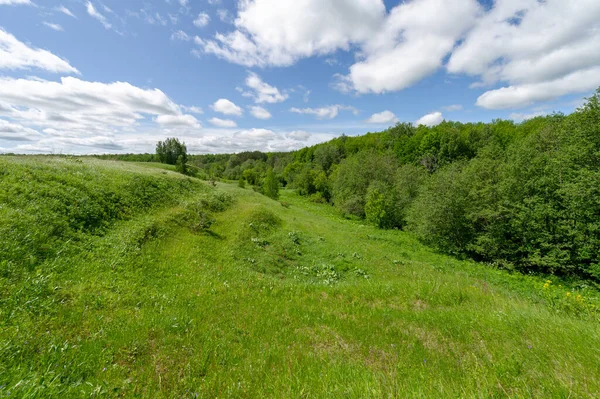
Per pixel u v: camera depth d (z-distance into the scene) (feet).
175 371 15.14
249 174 260.21
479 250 73.46
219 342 18.81
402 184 131.03
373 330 21.97
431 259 70.74
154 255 36.01
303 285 35.17
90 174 53.47
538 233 63.26
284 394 12.81
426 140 174.91
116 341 16.93
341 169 184.65
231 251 46.75
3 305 17.28
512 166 71.41
